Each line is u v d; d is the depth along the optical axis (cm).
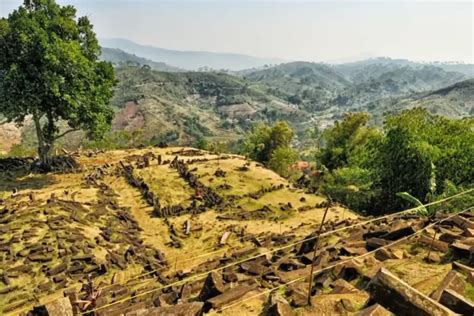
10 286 1616
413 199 1495
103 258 1944
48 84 3052
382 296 707
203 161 4266
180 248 2255
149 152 4650
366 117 4828
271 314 834
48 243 1952
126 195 3164
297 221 2673
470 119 3247
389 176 3300
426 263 1012
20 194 2827
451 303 712
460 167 2925
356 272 1004
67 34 3462
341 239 1478
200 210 2883
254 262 1356
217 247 2212
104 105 3616
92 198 2845
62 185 3184
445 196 2522
